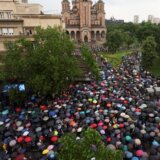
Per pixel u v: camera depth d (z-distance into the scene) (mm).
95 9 166250
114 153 12203
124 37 123000
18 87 40312
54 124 31125
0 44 46062
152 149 24391
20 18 49500
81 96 40188
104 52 113125
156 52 73875
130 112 32875
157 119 30703
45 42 40938
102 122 30484
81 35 161875
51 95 40594
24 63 38188
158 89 42969
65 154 12492
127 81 48938
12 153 26109
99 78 50406
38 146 26984
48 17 52781
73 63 41344
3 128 31297
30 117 34000
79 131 28500
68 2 162750
